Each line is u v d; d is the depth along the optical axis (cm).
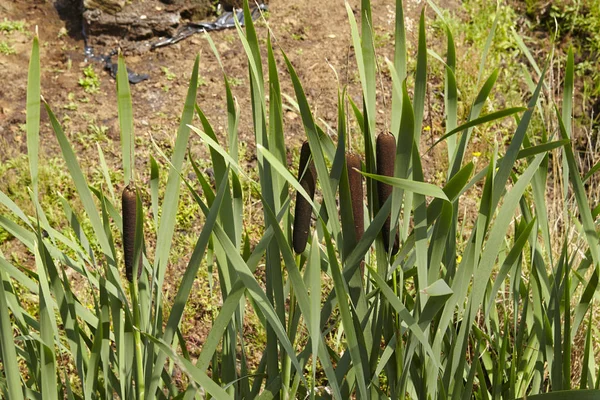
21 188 466
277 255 183
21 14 618
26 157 482
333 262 161
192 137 507
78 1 612
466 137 187
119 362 196
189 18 598
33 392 191
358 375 175
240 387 214
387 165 171
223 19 602
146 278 197
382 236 181
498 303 341
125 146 181
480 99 185
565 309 201
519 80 570
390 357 197
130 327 191
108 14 583
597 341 313
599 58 586
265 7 612
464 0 636
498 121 528
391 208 168
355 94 548
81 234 199
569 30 613
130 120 180
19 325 193
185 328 388
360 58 171
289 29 600
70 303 191
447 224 170
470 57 558
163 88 547
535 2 628
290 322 190
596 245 195
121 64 174
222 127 519
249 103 539
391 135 171
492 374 252
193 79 176
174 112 528
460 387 194
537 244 215
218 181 186
